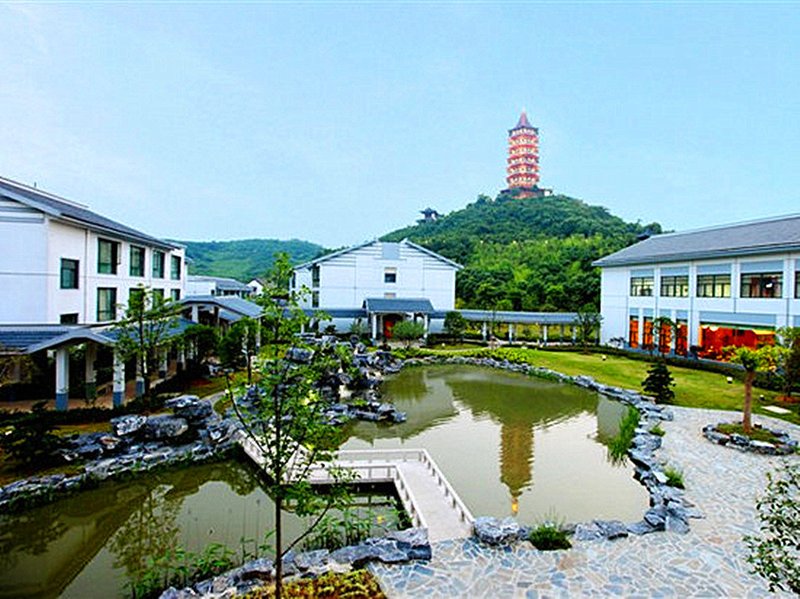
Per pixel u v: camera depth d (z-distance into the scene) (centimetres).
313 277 4338
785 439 1329
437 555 779
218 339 2148
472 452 1405
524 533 847
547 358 3116
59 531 984
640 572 729
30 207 1675
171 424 1307
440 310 4175
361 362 2734
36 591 773
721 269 2700
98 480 1107
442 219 8644
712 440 1376
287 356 575
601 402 2033
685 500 984
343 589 669
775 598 662
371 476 1153
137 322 1633
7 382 1541
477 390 2288
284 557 770
